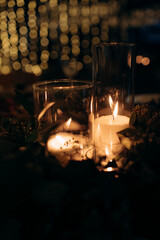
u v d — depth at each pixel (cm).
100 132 57
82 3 268
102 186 39
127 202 37
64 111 49
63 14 259
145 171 40
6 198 38
